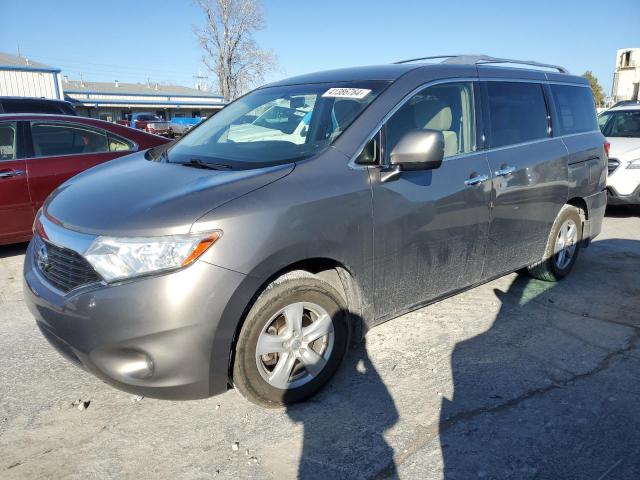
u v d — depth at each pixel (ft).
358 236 9.48
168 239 7.71
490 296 14.65
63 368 10.80
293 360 9.16
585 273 16.75
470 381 10.26
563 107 15.12
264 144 10.54
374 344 11.75
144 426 8.91
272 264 8.34
